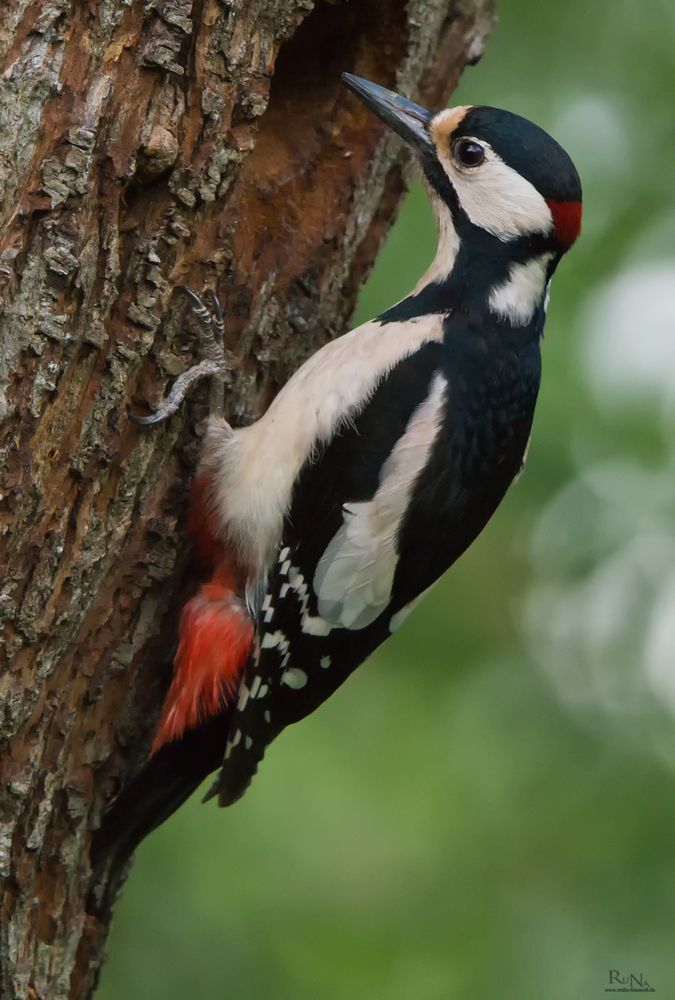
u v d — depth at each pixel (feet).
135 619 26.71
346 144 29.14
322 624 27.73
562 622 43.34
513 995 37.37
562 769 41.52
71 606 24.06
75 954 26.55
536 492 40.37
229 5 23.53
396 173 30.45
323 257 28.73
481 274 28.68
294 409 27.37
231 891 38.86
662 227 40.81
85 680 25.85
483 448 27.89
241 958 37.63
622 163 41.63
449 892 39.63
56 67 21.84
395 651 44.42
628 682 42.37
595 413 39.78
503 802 41.24
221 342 25.93
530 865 39.88
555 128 42.14
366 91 28.48
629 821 39.96
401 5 28.55
